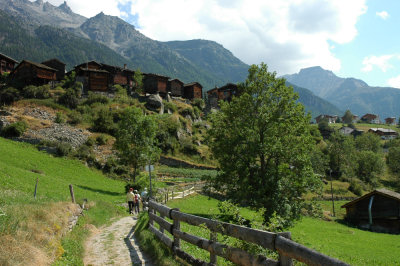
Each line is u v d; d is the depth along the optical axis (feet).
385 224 146.30
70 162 146.82
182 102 306.55
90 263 29.40
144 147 137.18
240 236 17.08
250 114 89.15
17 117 179.73
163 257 27.27
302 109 86.12
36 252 22.47
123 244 37.76
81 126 196.03
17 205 33.30
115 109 222.48
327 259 10.72
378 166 293.23
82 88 241.14
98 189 114.11
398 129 626.23
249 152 81.66
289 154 84.12
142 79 291.17
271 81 89.71
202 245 22.13
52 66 283.38
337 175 285.23
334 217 168.35
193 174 191.11
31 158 129.90
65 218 37.91
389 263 60.29
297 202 84.53
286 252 13.04
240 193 81.61
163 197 111.34
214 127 95.25
